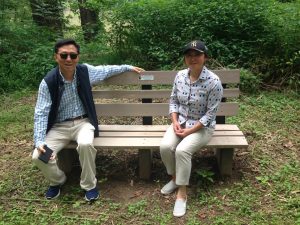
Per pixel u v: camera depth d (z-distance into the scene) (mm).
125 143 3477
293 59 5555
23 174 3795
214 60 5895
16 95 6004
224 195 3357
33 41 7340
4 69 6535
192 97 3314
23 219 3148
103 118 4984
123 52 7074
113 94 3932
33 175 3777
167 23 6504
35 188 3572
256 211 3148
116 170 3842
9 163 4008
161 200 3365
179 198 3213
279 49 5867
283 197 3303
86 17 8812
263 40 5887
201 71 3250
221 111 3908
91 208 3273
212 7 6211
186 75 3355
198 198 3357
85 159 3260
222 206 3225
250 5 6184
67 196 3424
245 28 6066
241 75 5527
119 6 6902
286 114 4906
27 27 7594
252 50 5984
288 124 4648
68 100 3443
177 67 6008
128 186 3586
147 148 3432
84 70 3482
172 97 3521
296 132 4461
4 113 5281
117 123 4863
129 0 6977
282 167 3734
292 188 3408
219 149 3643
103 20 7199
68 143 3512
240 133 3662
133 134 3705
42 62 6523
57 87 3344
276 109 5055
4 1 7586
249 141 4254
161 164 3934
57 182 3387
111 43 7180
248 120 4766
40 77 6457
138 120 4926
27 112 5332
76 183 3643
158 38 6621
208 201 3287
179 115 3484
